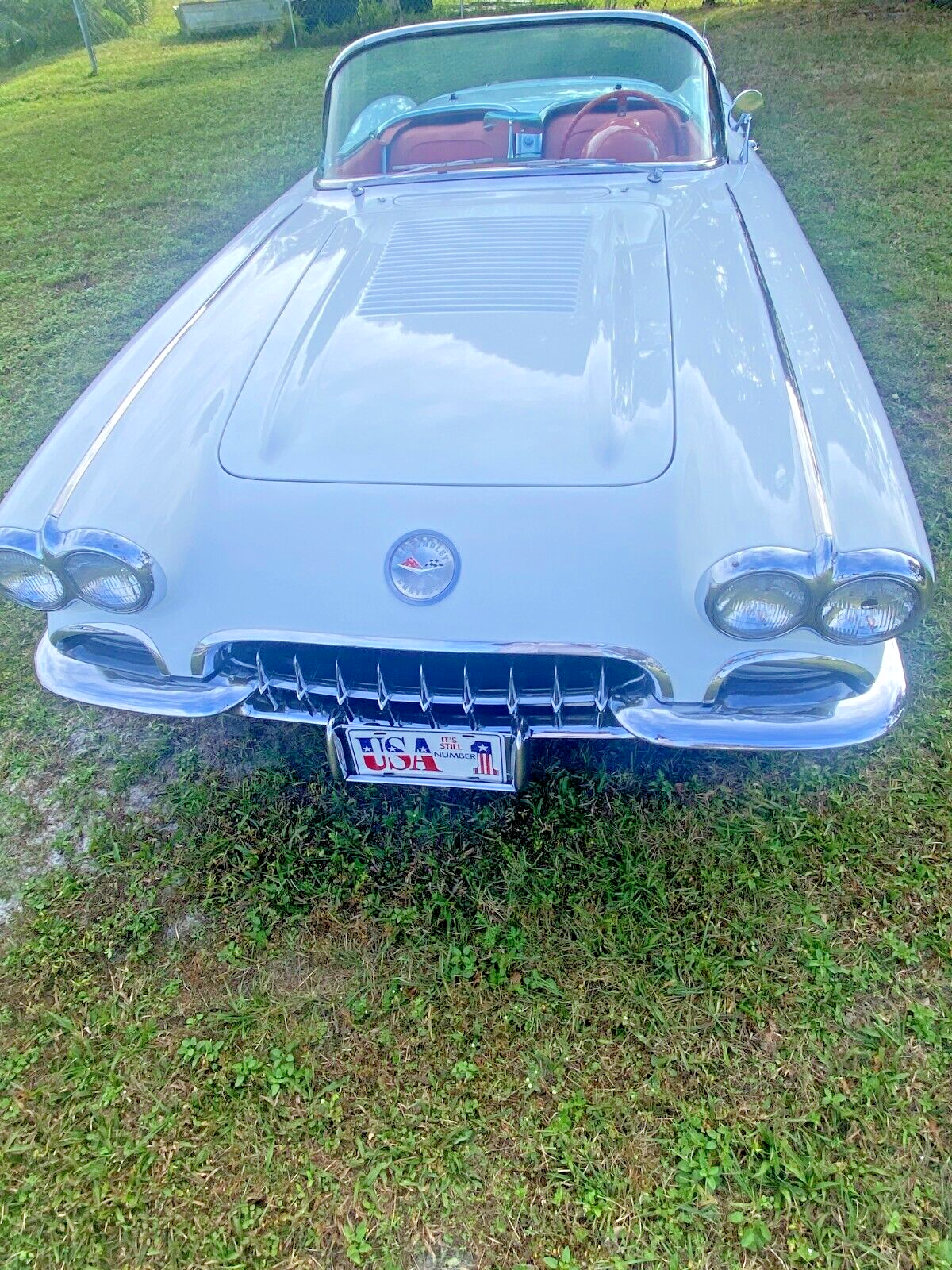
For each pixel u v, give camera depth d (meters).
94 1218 1.47
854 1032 1.61
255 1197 1.48
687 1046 1.61
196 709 1.78
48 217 6.28
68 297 4.93
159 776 2.22
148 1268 1.42
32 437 3.59
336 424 1.71
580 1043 1.63
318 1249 1.42
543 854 1.96
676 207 2.37
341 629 1.61
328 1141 1.54
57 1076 1.65
